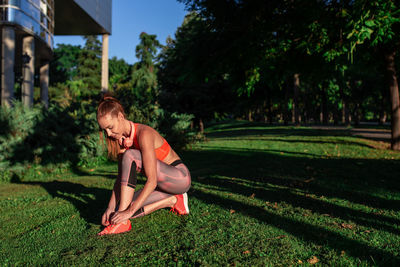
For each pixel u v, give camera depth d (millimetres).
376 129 24938
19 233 2785
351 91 31484
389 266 2039
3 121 6398
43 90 30312
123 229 2672
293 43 9969
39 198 4230
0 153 6238
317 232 2680
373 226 2855
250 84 10227
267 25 9234
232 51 9828
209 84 22703
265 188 4562
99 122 2387
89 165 7754
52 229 2828
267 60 9828
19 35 22219
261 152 10180
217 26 9547
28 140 6785
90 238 2559
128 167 2469
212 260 2133
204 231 2709
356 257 2188
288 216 3131
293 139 14734
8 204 3943
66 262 2115
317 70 11312
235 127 33812
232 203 3662
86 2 28625
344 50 8469
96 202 3848
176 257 2172
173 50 16391
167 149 2736
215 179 5359
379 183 4934
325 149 10758
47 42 25188
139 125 2559
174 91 23844
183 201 3072
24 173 6449
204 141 13977
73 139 7363
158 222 2963
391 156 8883
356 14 7078
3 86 20156
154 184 2463
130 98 10477
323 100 44031
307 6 8680
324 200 3824
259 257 2172
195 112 23156
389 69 10797
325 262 2113
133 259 2148
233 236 2574
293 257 2188
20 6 20031
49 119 7062
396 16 7395
